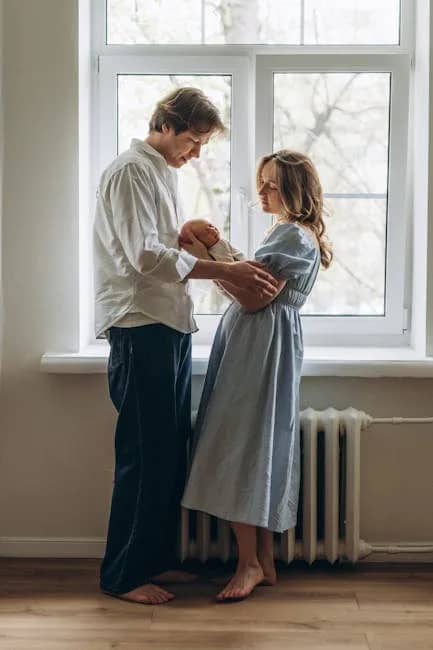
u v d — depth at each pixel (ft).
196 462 8.86
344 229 10.33
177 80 10.25
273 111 10.20
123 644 7.77
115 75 10.20
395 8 10.25
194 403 9.77
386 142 10.24
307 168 9.08
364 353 9.98
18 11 9.51
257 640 7.86
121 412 8.75
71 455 9.80
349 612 8.47
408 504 9.78
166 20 10.27
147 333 8.57
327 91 10.19
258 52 10.25
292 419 8.96
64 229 9.65
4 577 9.34
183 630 8.07
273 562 9.34
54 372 9.57
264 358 8.79
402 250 10.27
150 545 8.78
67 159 9.61
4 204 9.64
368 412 9.72
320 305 10.43
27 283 9.70
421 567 9.69
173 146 8.80
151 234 8.36
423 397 9.68
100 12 10.23
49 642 7.80
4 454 9.84
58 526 9.89
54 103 9.57
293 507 9.10
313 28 10.28
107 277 8.78
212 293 10.41
